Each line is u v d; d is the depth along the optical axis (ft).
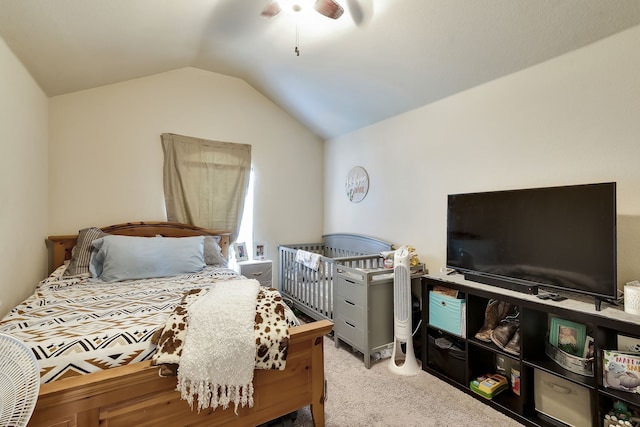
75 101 9.25
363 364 7.99
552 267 5.75
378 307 8.05
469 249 7.29
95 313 5.19
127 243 8.19
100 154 9.62
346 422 5.70
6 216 5.81
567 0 5.24
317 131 13.61
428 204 9.14
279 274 13.00
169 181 10.61
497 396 6.31
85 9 5.55
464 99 8.10
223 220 11.68
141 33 7.19
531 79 6.72
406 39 7.11
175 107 10.89
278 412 5.08
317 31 7.76
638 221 5.35
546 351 5.91
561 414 5.44
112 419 3.86
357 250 11.84
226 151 11.75
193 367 4.10
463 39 6.63
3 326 4.58
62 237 8.77
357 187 12.01
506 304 6.88
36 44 6.10
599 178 5.78
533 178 6.73
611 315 4.76
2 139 5.62
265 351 4.55
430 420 5.77
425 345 7.66
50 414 3.52
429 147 9.09
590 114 5.88
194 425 4.40
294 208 13.51
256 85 12.13
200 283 7.48
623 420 4.64
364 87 9.43
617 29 5.46
